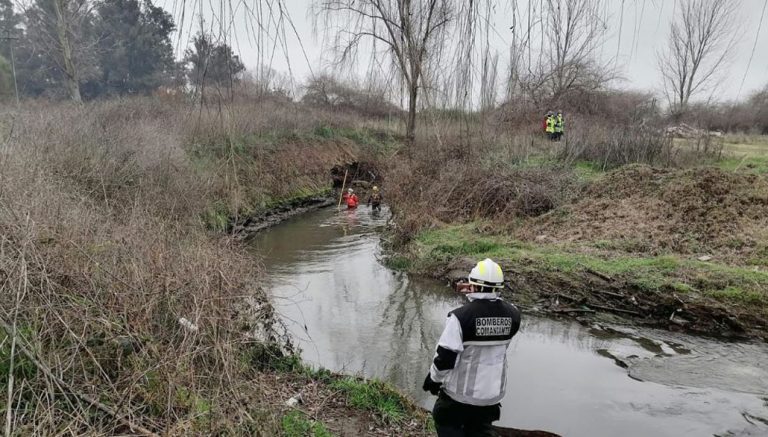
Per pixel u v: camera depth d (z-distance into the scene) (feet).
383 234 50.26
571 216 40.98
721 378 20.79
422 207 46.26
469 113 23.80
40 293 13.15
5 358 11.62
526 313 28.63
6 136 27.73
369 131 87.71
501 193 45.65
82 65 49.90
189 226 26.37
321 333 25.84
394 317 28.43
